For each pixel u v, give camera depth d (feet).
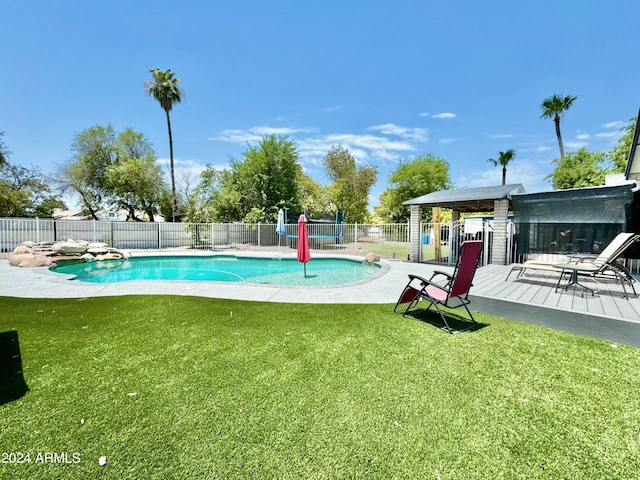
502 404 7.84
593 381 8.92
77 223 53.88
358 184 110.22
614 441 6.51
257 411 7.55
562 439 6.57
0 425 7.00
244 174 76.69
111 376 9.30
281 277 33.04
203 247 62.03
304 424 7.07
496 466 5.85
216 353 10.99
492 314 15.57
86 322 14.56
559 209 28.04
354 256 46.70
